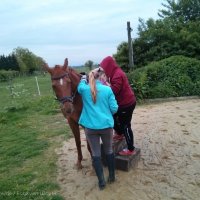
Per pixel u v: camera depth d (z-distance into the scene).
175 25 10.31
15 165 3.63
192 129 4.42
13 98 10.10
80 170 3.31
